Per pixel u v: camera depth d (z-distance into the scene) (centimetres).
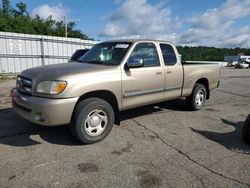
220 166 367
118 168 353
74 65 464
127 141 453
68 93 394
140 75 499
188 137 482
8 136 463
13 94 458
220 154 408
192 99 663
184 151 416
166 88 568
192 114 652
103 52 524
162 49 567
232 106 772
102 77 435
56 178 323
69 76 400
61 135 471
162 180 325
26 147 416
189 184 318
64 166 354
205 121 592
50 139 452
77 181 317
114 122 485
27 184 308
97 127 442
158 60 550
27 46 1752
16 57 1714
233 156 402
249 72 2834
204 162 378
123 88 470
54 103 385
